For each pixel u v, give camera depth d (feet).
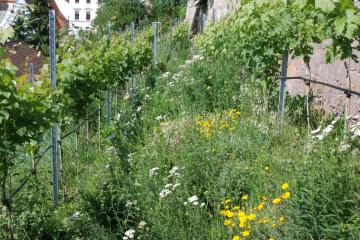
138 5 136.87
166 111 27.50
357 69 18.90
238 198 14.47
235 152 17.22
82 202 16.75
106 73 30.22
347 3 14.35
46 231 15.16
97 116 30.19
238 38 28.89
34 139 14.10
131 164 18.67
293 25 18.38
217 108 25.67
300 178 12.50
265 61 22.90
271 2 18.75
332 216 11.23
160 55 57.52
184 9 126.11
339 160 12.55
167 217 13.73
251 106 22.85
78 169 22.11
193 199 13.83
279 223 11.94
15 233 14.88
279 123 19.22
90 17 266.77
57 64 21.84
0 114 12.52
